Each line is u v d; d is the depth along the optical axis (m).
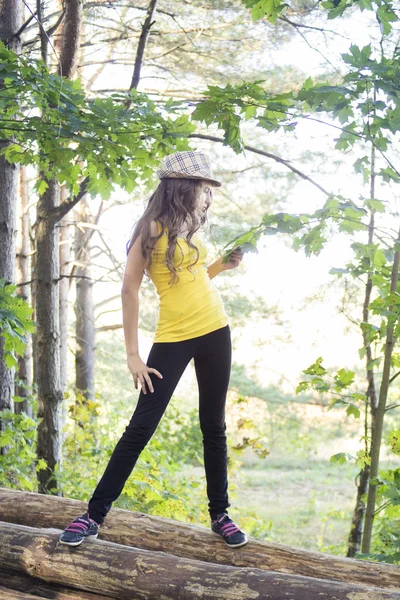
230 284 10.02
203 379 2.97
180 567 2.84
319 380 4.17
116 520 3.43
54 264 6.67
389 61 3.66
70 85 4.43
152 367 2.89
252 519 7.61
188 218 2.91
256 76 8.36
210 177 2.90
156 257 2.89
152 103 4.51
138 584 2.82
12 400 6.09
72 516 3.56
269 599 2.62
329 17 3.72
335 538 11.18
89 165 5.00
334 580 2.85
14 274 6.07
